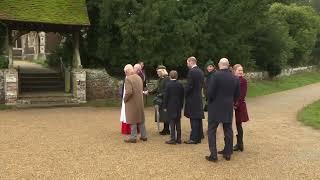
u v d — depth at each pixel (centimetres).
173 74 1110
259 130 1364
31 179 795
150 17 1919
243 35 2406
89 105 1938
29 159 938
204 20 2062
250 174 848
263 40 3416
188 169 877
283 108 1984
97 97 2081
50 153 995
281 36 3506
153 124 1448
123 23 1944
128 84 1106
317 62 5369
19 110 1773
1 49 2289
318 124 1455
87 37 2286
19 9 1936
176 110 1107
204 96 1198
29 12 1942
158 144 1109
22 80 2234
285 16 4356
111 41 2147
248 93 2633
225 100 935
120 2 1970
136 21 1953
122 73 2330
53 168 868
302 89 3158
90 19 2220
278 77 3759
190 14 2095
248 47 2467
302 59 4644
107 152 1011
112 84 2100
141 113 1132
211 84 929
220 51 2262
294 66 4553
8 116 1594
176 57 2002
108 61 2277
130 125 1171
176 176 827
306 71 4822
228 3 2264
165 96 1105
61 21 1966
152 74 2308
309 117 1623
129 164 906
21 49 3888
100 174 831
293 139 1212
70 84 2116
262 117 1672
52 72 2394
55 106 1897
